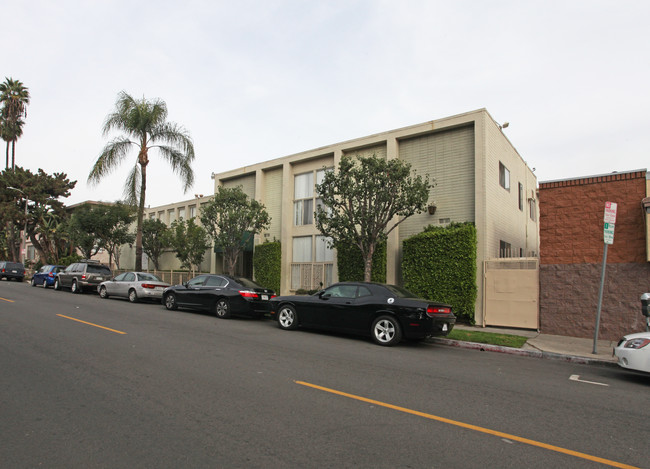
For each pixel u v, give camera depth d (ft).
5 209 122.72
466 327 44.60
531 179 71.77
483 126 47.73
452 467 12.48
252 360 25.05
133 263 116.06
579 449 14.17
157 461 12.19
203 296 48.08
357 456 12.95
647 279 37.88
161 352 25.93
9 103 140.87
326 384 20.67
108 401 17.08
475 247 45.88
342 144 59.41
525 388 21.98
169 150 71.61
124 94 70.28
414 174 52.90
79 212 99.60
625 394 21.84
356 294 36.24
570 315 40.96
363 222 44.98
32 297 57.52
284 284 64.59
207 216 62.13
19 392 17.97
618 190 39.78
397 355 29.53
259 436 14.16
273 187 70.23
